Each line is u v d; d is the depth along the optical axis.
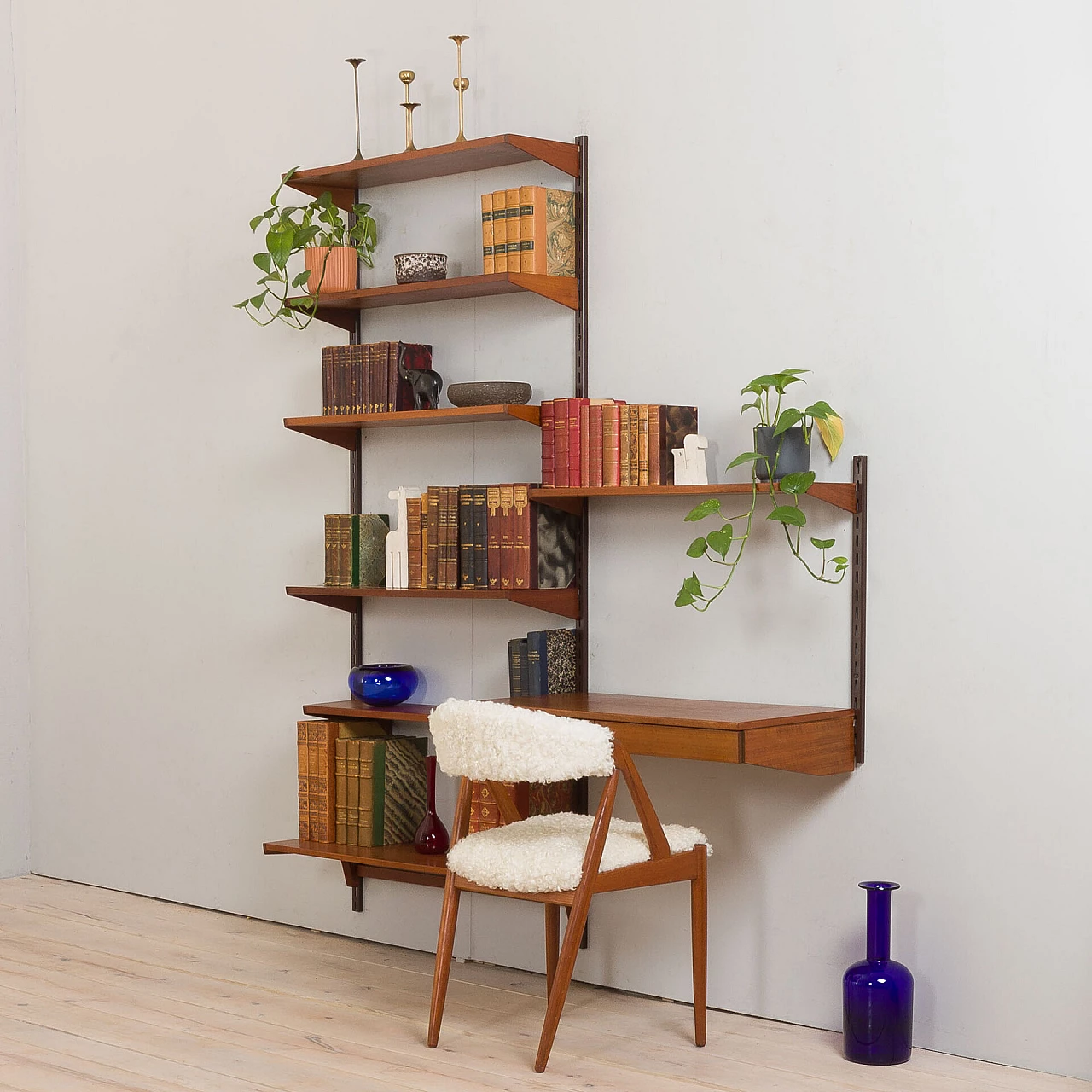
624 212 3.57
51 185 4.88
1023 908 2.98
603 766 2.83
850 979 3.03
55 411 4.91
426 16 3.95
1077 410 2.91
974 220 3.04
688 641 3.47
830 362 3.24
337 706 3.88
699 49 3.45
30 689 5.00
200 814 4.52
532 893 2.94
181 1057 3.06
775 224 3.33
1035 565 2.96
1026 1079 2.91
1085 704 2.90
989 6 3.02
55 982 3.64
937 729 3.09
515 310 3.79
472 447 3.88
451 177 3.91
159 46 4.57
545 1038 2.94
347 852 3.71
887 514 3.16
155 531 4.62
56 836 4.95
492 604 3.85
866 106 3.19
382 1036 3.20
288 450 4.29
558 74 3.69
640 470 3.33
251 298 4.14
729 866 3.40
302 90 4.23
